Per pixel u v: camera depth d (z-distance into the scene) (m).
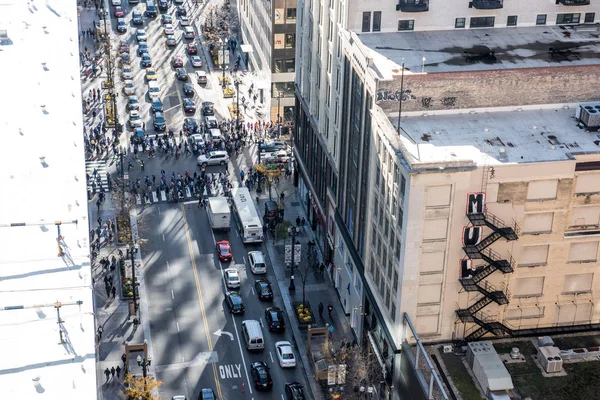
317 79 133.62
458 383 94.00
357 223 113.44
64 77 100.19
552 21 120.69
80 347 65.56
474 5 116.44
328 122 129.00
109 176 152.75
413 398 96.38
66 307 68.69
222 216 138.00
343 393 108.88
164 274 129.62
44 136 89.00
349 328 120.25
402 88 102.06
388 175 99.00
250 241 136.25
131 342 116.19
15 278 71.12
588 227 97.19
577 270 98.62
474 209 92.88
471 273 96.00
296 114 149.00
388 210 99.69
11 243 74.75
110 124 168.50
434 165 90.50
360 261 112.94
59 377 62.94
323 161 131.25
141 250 134.50
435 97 103.56
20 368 63.53
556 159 93.69
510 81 103.88
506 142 98.19
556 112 105.56
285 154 158.25
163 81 187.25
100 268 130.38
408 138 98.69
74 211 78.75
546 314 100.38
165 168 156.50
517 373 95.19
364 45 110.88
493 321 98.88
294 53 165.88
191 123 168.88
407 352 96.94
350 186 116.75
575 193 95.38
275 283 129.00
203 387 109.25
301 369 112.94
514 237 93.50
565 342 99.69
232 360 114.00
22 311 68.25
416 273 95.25
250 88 182.25
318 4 130.00
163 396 107.44
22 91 96.69
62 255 73.81
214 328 119.56
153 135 165.88
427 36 115.62
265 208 143.88
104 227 139.50
